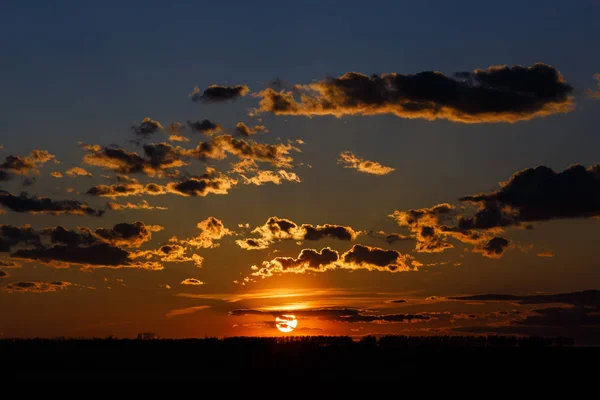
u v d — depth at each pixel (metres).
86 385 84.69
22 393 78.81
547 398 79.19
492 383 87.25
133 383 85.06
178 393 79.75
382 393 81.06
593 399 80.94
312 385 84.88
